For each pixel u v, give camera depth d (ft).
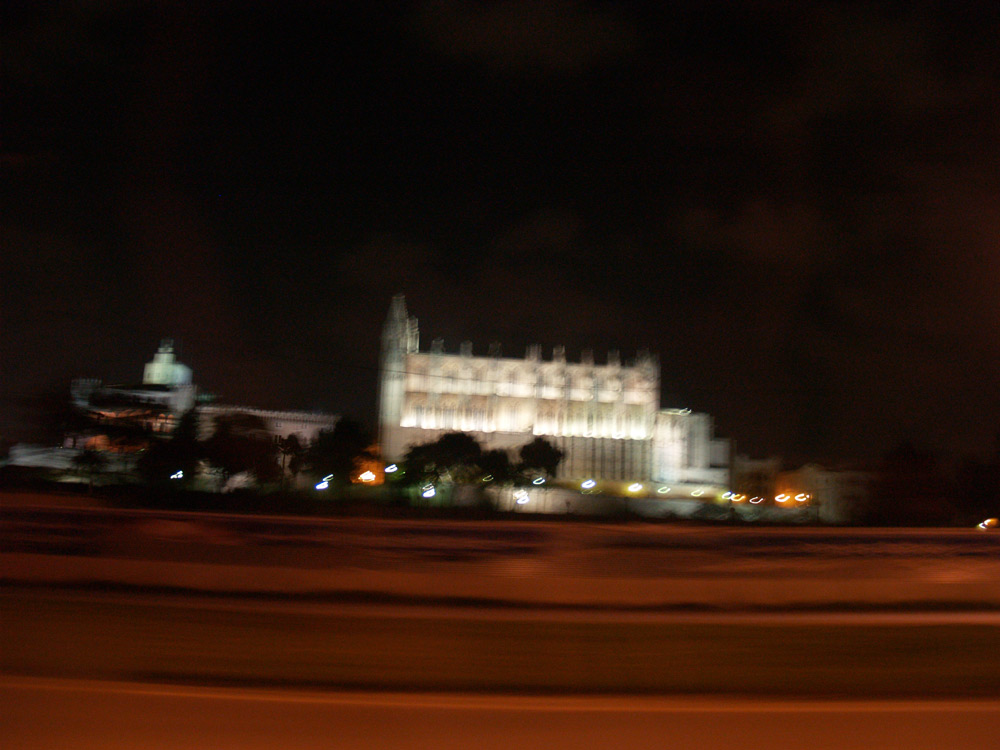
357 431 365.20
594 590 74.79
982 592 77.30
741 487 499.92
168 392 388.37
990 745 31.99
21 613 56.80
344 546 88.28
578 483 535.19
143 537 86.69
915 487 248.32
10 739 30.66
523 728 33.27
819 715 35.55
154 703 35.37
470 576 75.92
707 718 34.99
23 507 92.27
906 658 49.49
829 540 95.25
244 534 90.94
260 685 41.22
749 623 64.13
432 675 43.80
